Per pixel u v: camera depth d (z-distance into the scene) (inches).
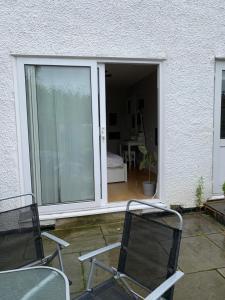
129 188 165.6
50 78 116.6
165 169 131.3
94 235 113.6
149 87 219.0
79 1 112.2
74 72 118.3
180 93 127.5
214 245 101.9
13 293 48.2
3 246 68.5
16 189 117.2
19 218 71.2
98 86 122.6
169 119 128.2
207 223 122.4
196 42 125.9
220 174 141.2
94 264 64.1
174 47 124.0
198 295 73.5
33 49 111.0
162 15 120.7
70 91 119.1
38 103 116.9
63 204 123.5
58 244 68.6
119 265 64.7
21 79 112.7
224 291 75.2
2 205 116.6
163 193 133.9
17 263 68.1
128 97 289.3
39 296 46.5
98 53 116.8
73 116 120.9
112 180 180.7
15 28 108.6
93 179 125.9
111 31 116.9
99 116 124.3
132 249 63.3
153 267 57.6
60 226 123.0
